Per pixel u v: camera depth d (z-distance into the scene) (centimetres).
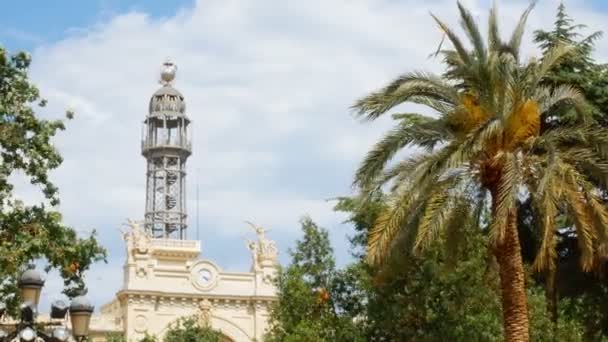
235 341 10162
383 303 4694
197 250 10806
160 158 14412
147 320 9944
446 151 3503
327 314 5009
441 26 3559
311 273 5075
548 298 4606
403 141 3584
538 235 4153
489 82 3494
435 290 4572
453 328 4556
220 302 10188
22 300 2675
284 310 5131
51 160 4016
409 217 3638
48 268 4038
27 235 3900
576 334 5044
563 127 3781
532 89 3619
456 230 3700
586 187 3488
